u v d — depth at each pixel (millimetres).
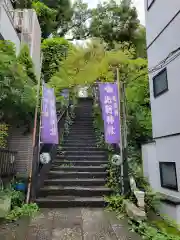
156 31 6434
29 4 12711
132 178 6098
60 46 13773
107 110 6949
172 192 5434
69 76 12398
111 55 10961
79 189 6133
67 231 4012
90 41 12703
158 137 6199
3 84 5344
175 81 5375
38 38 9859
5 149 6152
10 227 4141
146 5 7152
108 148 8891
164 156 5855
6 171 5961
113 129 6762
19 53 7465
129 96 9500
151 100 6707
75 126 12562
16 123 7016
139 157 7691
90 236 3826
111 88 7203
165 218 4910
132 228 4195
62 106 12211
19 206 5133
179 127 5172
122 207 5273
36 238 3695
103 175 7070
